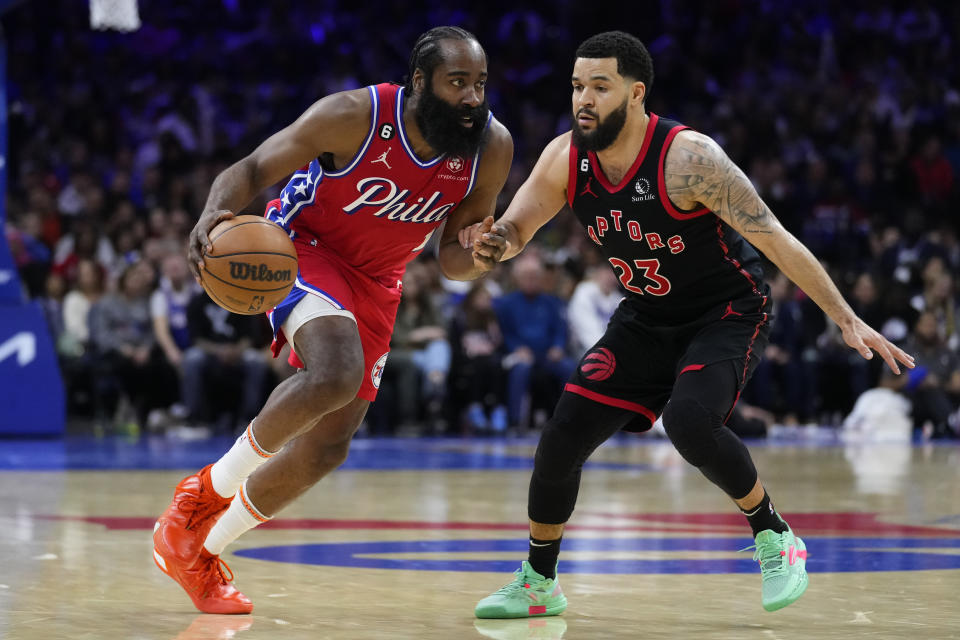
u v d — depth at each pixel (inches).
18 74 1237.1
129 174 1127.0
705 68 1374.3
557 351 874.8
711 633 217.3
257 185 246.2
